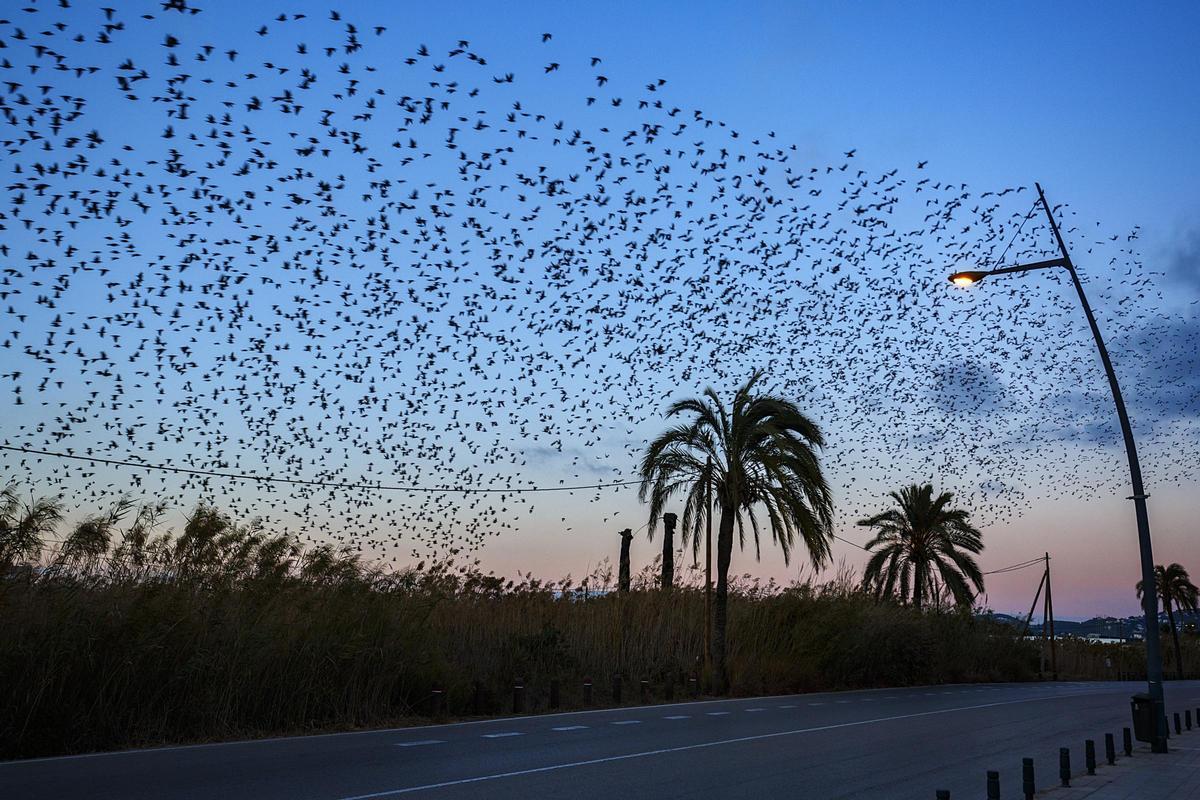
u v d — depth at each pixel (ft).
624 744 51.21
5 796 32.19
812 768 44.83
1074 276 63.41
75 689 47.57
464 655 81.82
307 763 41.42
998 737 63.57
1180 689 164.55
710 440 101.60
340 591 67.05
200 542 59.82
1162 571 294.46
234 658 55.98
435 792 34.81
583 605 102.68
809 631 120.88
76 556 53.72
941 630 155.63
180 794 33.01
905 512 166.81
